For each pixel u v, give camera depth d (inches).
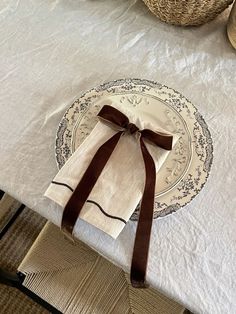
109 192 16.6
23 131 19.4
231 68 21.9
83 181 16.7
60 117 19.7
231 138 19.5
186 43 22.7
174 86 21.0
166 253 16.7
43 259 26.0
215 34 23.1
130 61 21.8
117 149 17.6
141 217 16.5
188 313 25.3
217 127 19.8
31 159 18.7
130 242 16.9
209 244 16.9
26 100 20.3
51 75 21.1
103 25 23.0
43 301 25.6
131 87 19.9
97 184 16.7
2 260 39.2
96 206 16.3
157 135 17.3
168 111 19.3
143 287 16.7
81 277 25.4
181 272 16.4
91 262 26.0
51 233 26.8
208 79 21.4
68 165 17.1
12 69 21.2
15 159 18.7
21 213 41.3
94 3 23.8
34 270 25.6
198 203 17.7
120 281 25.4
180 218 17.4
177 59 22.0
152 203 16.6
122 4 23.9
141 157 17.5
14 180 18.2
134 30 23.0
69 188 16.6
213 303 15.9
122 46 22.3
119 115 17.8
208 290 16.1
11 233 40.5
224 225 17.3
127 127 17.8
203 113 20.2
